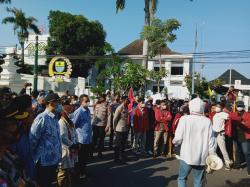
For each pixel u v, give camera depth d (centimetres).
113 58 4069
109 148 1307
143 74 2991
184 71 4441
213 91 2083
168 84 4488
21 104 270
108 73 3616
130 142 1470
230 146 1148
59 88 3347
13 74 2545
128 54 4844
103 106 1127
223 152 1053
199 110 607
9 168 242
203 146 599
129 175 912
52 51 4666
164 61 4519
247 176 965
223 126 1046
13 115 252
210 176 946
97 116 1116
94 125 1113
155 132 1219
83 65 4653
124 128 1074
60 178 639
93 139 1110
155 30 2822
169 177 904
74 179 819
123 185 809
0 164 237
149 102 1266
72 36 4544
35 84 2666
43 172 534
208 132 602
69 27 4494
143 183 835
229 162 1052
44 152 531
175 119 1174
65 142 630
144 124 1220
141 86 3012
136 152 1247
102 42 4747
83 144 820
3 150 236
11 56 2636
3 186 209
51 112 553
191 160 593
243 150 999
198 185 607
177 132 604
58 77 2755
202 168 606
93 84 4912
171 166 1046
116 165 1030
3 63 2342
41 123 530
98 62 4356
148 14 2897
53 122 550
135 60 4653
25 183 259
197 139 598
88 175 889
